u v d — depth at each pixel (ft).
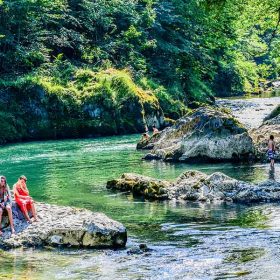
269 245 49.55
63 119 163.73
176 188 73.15
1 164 108.88
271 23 147.33
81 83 172.24
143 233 55.98
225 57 270.26
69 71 176.45
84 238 51.88
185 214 63.26
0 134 153.17
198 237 53.57
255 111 205.05
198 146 104.47
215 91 284.61
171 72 220.23
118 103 169.37
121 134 169.17
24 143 151.94
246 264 44.47
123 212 65.26
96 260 47.62
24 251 51.06
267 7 141.79
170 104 193.47
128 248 51.01
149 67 213.87
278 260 45.03
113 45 203.41
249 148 102.37
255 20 147.13
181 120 115.24
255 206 65.82
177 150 107.24
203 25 228.84
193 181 73.20
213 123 105.40
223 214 62.44
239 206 66.18
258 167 95.35
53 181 88.12
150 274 43.24
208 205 67.62
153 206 68.03
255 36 282.15
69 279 42.88
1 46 177.68
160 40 222.28
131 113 171.53
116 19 217.36
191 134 106.63
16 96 162.81
